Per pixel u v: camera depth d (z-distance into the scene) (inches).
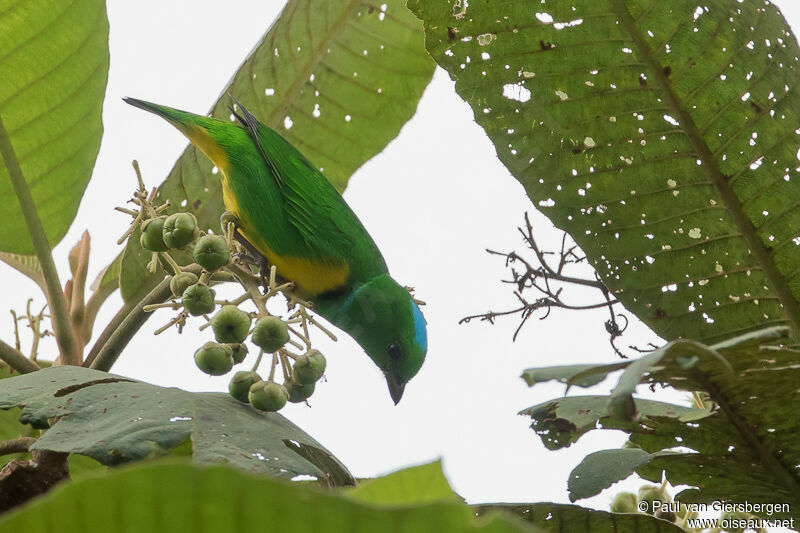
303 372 202.7
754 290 231.6
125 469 86.5
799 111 225.6
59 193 272.4
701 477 207.6
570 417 184.2
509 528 82.4
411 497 138.8
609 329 263.1
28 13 258.1
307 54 315.3
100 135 275.9
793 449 185.9
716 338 236.4
